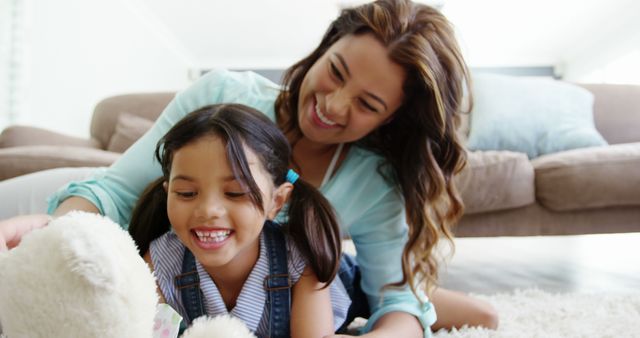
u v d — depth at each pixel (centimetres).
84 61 258
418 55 68
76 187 75
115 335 37
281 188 62
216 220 52
